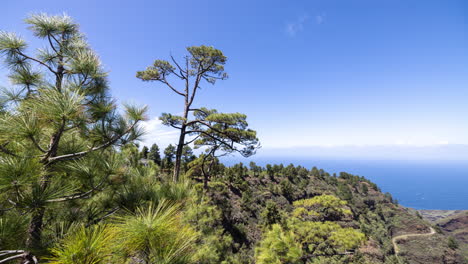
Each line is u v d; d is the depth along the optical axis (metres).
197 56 12.03
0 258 1.75
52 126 2.10
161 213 1.67
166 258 1.36
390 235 65.69
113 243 1.42
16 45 2.67
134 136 2.85
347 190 80.75
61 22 3.06
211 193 29.06
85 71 2.55
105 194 2.83
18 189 1.61
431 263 52.22
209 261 6.70
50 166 2.24
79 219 2.41
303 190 63.38
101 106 2.58
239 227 28.23
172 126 10.21
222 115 10.27
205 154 17.86
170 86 11.70
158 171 3.79
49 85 2.32
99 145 2.72
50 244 2.01
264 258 2.61
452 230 129.88
